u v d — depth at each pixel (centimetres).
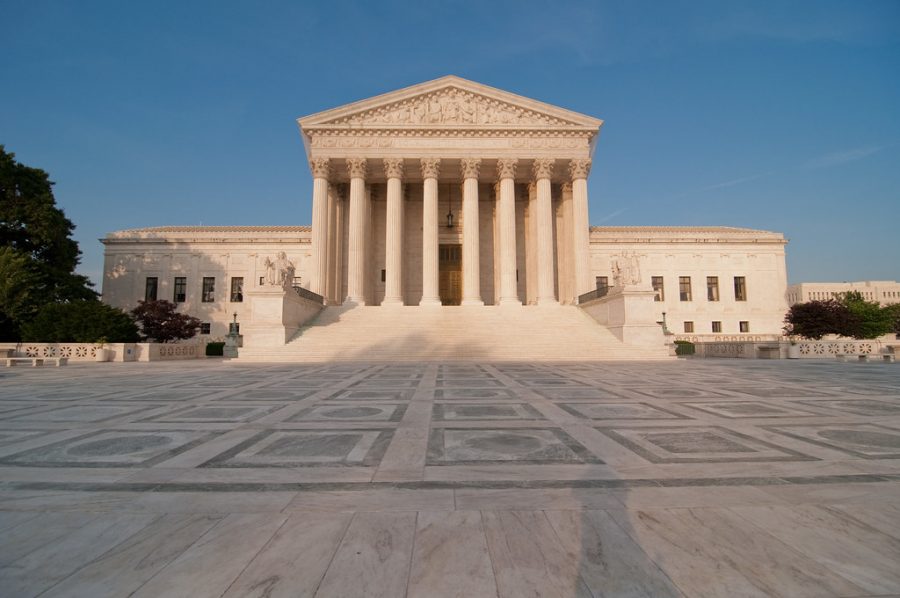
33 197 3981
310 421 765
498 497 419
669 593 273
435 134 3947
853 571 295
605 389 1180
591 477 473
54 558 313
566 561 309
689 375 1583
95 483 460
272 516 380
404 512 386
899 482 458
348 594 272
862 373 1677
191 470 502
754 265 5428
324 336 2823
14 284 3425
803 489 439
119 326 3144
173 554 318
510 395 1070
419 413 837
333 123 3934
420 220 4697
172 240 5309
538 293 3872
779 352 2894
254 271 5303
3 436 666
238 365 2239
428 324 3100
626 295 2727
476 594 272
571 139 3991
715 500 411
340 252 4341
